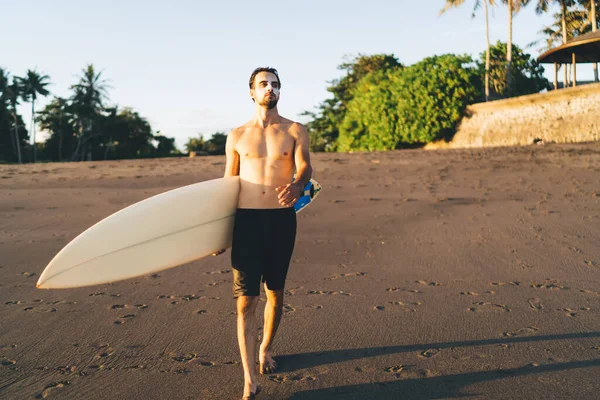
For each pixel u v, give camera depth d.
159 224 2.86
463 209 8.32
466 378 2.81
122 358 3.13
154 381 2.82
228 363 3.04
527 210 7.99
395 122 25.47
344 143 29.20
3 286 4.74
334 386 2.76
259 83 2.73
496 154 15.16
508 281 4.70
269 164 2.74
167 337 3.46
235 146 2.81
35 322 3.78
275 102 2.76
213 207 2.79
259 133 2.78
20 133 61.12
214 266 5.40
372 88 27.69
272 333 2.93
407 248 6.11
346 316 3.83
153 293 4.46
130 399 2.63
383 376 2.86
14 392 2.71
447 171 12.52
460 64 24.22
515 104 20.55
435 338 3.39
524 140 19.89
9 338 3.47
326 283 4.74
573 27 31.86
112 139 60.19
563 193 9.20
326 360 3.08
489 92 25.22
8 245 6.42
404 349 3.22
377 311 3.93
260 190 2.73
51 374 2.92
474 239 6.43
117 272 2.79
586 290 4.38
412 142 25.17
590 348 3.16
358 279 4.86
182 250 2.88
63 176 13.44
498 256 5.62
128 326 3.67
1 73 56.91
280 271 2.77
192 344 3.33
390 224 7.45
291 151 2.77
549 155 14.08
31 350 3.27
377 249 6.09
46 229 7.39
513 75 26.36
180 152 65.38
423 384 2.76
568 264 5.23
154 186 11.66
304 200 3.39
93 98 60.16
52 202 9.65
